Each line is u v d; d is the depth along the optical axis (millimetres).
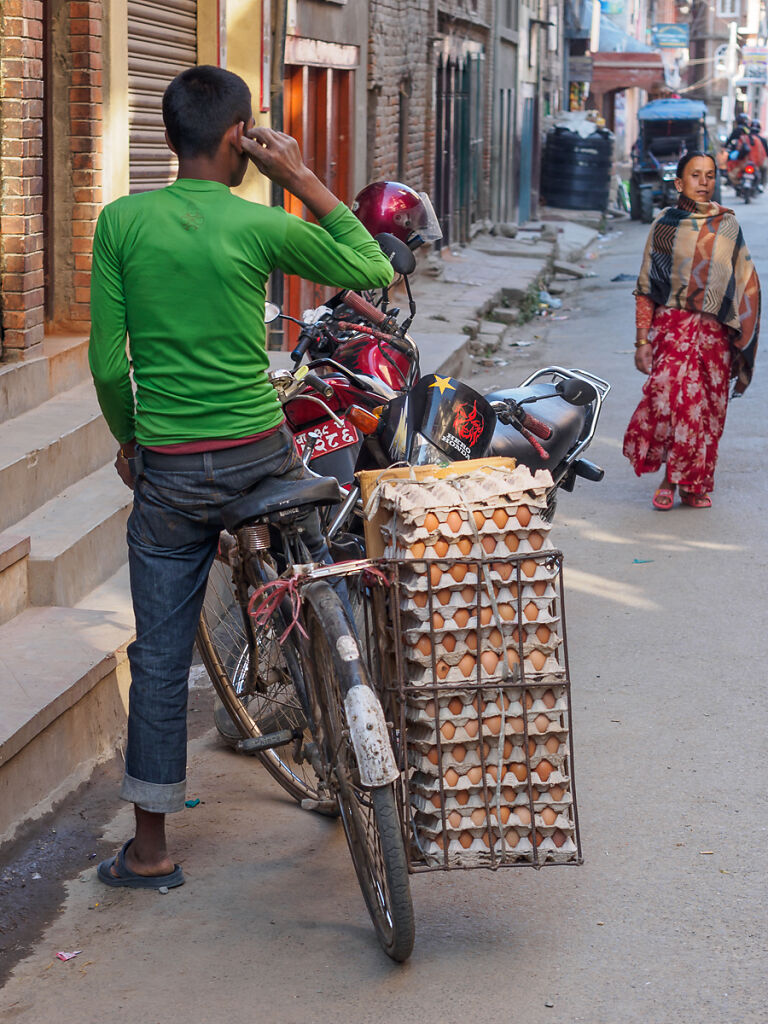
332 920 3402
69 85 6816
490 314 15164
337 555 3934
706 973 3125
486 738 3076
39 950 3279
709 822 3887
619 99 49344
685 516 7172
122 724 4438
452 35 19016
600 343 13711
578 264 22047
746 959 3182
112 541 5246
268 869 3674
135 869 3559
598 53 39094
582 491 7750
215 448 3279
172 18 8250
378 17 13719
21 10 5738
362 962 3195
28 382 5910
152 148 8000
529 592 3076
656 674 5039
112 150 7012
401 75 15211
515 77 25531
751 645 5324
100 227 3254
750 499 7496
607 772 4227
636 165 31344
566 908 3432
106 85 6938
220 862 3711
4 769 3676
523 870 3639
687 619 5625
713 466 7250
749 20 71562
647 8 64375
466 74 20391
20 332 5953
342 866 3689
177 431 3273
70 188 6902
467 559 3021
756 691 4871
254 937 3324
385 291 4566
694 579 6133
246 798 4121
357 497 3729
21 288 5926
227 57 9078
